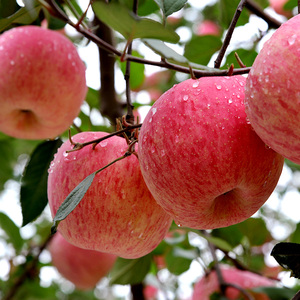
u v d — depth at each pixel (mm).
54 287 1218
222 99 532
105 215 581
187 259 879
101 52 713
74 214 585
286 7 807
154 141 535
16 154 1001
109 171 584
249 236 871
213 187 528
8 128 588
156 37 514
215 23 992
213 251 822
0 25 597
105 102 726
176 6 605
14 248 1038
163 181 536
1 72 542
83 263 864
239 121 526
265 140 513
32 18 587
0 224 1015
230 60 771
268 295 752
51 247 921
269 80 498
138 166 589
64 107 562
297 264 564
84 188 557
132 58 569
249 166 527
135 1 636
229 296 788
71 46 565
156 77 994
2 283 1047
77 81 560
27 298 1083
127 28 511
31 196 674
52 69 546
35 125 585
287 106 492
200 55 771
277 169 545
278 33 507
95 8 501
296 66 491
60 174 596
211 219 563
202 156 522
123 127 624
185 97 535
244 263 885
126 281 800
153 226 597
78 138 607
